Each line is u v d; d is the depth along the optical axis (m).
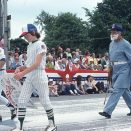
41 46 7.82
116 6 81.75
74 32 98.00
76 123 9.50
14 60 19.22
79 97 17.89
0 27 20.58
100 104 14.23
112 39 10.42
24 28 7.86
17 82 10.03
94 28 81.75
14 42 54.50
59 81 19.55
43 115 10.88
